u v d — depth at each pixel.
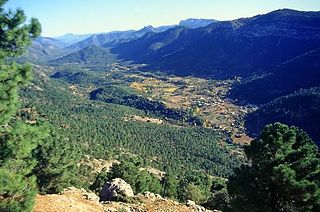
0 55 17.39
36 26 18.17
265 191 25.25
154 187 68.50
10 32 17.38
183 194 76.25
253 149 26.05
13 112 17.67
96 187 69.88
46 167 47.94
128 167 63.66
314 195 23.02
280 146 24.91
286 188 23.48
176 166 163.38
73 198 33.03
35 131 18.00
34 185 18.39
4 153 16.77
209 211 36.88
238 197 26.06
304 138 25.97
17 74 17.55
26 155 17.91
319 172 24.42
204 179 97.12
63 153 49.38
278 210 25.03
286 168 23.05
